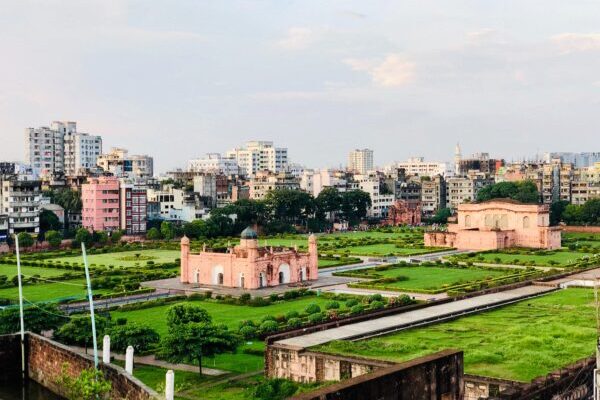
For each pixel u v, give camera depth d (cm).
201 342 9162
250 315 13475
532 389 7312
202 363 9919
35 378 8506
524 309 12612
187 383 8894
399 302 13588
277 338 9650
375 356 8919
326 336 9969
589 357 8512
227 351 9425
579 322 11206
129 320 12850
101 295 15325
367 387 6266
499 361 8862
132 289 16350
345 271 19550
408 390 6681
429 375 6950
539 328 10694
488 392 7812
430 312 11919
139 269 19625
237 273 16975
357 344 9481
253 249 16738
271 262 17188
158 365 9781
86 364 7569
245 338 11175
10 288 16462
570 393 7756
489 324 11206
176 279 18250
